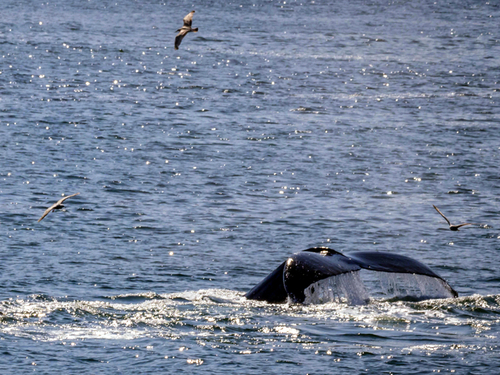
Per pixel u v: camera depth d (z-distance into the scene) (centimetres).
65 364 2352
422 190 5747
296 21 19125
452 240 4466
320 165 6456
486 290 3519
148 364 2377
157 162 6334
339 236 4528
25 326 2678
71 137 7012
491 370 2377
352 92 10425
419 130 8038
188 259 3966
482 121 8619
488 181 6062
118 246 4162
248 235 4491
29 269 3638
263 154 6769
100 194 5309
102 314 2848
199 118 8212
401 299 3153
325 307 2988
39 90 9312
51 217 4684
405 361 2447
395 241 4438
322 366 2400
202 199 5306
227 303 3036
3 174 5659
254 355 2480
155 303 3023
